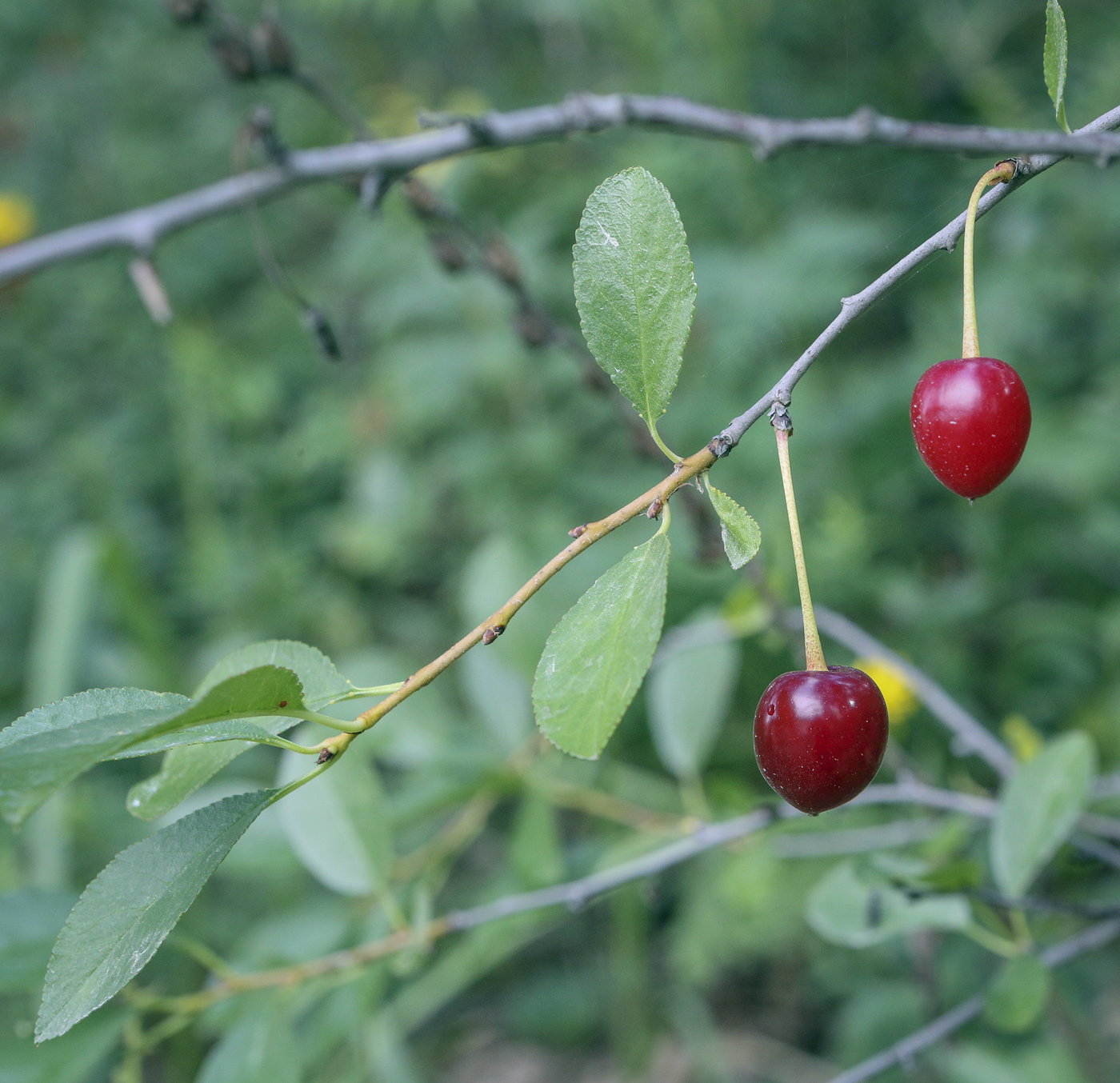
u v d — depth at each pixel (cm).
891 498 91
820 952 68
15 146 162
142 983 61
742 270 94
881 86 123
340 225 140
